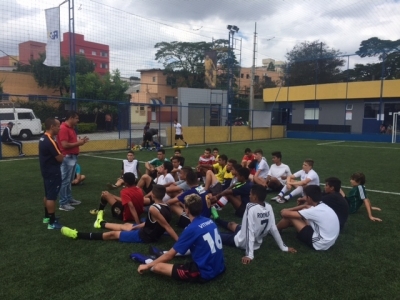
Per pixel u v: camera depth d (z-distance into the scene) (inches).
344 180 343.9
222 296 116.9
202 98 1145.4
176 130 681.6
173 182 225.3
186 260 145.9
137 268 137.5
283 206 241.4
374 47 1044.5
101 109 1101.7
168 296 116.5
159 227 161.6
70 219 203.9
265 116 979.9
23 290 120.2
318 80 1366.9
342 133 970.1
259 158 284.7
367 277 133.0
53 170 184.7
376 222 203.3
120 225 178.4
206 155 324.5
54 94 1235.9
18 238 171.3
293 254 153.5
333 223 155.4
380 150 649.6
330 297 117.6
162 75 1670.8
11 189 280.2
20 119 814.5
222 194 215.6
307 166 243.9
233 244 158.2
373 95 980.6
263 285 125.0
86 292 118.8
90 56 1823.3
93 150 574.9
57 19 519.2
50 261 144.2
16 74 1138.7
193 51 1648.6
